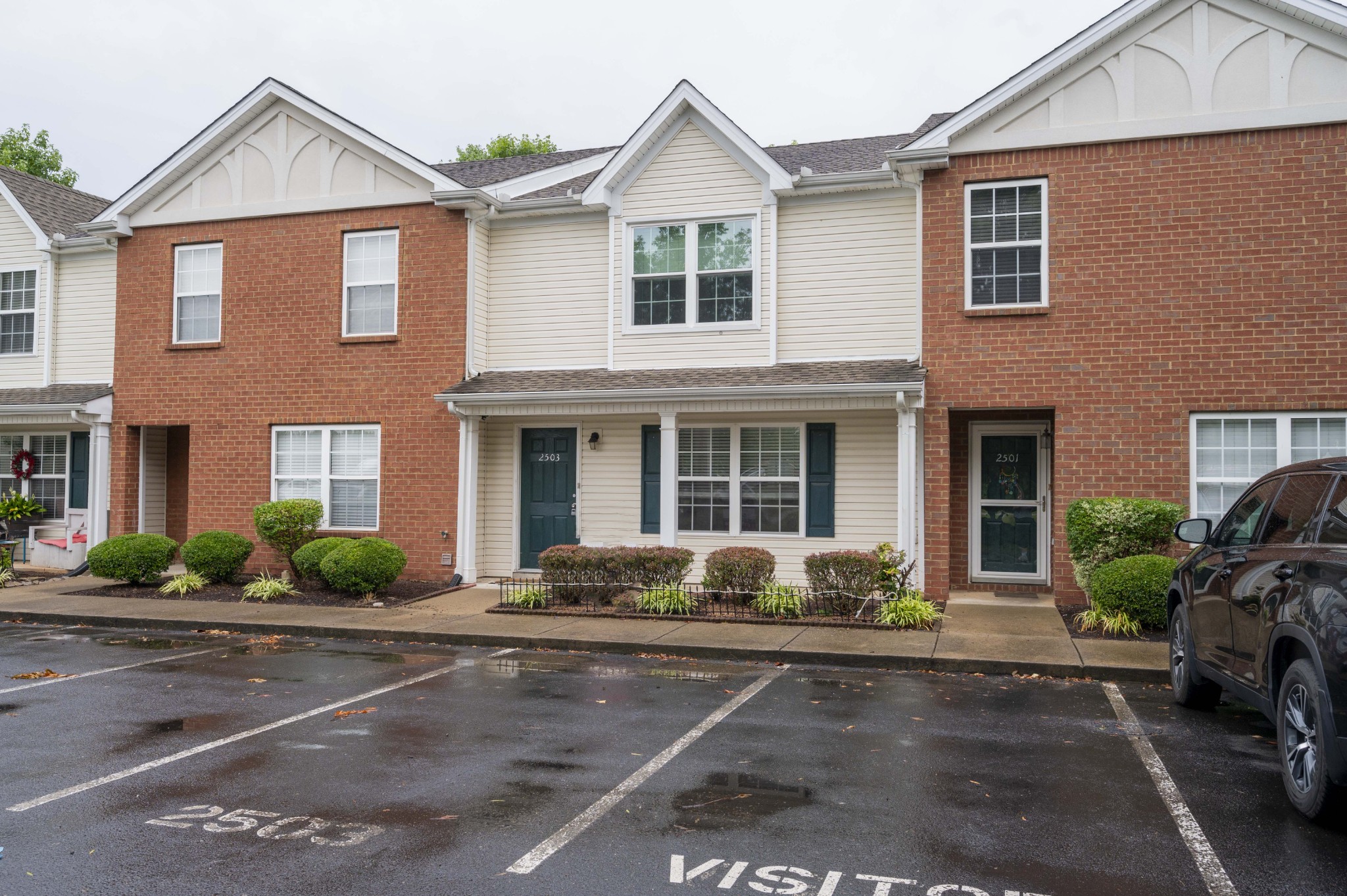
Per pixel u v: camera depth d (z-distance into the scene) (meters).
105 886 4.21
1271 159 11.34
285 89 15.12
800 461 13.74
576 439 14.75
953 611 11.82
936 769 5.88
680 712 7.34
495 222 15.09
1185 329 11.57
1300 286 11.22
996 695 7.98
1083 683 8.45
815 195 13.51
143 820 5.02
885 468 13.37
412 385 14.73
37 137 33.75
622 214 14.30
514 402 13.66
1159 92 11.72
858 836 4.79
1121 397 11.77
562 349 14.70
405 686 8.32
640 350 14.20
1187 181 11.60
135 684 8.41
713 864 4.44
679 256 14.11
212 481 15.71
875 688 8.22
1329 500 5.37
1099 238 11.88
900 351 13.16
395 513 14.73
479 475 14.84
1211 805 5.25
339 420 15.06
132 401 16.23
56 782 5.67
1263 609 5.68
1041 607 12.09
